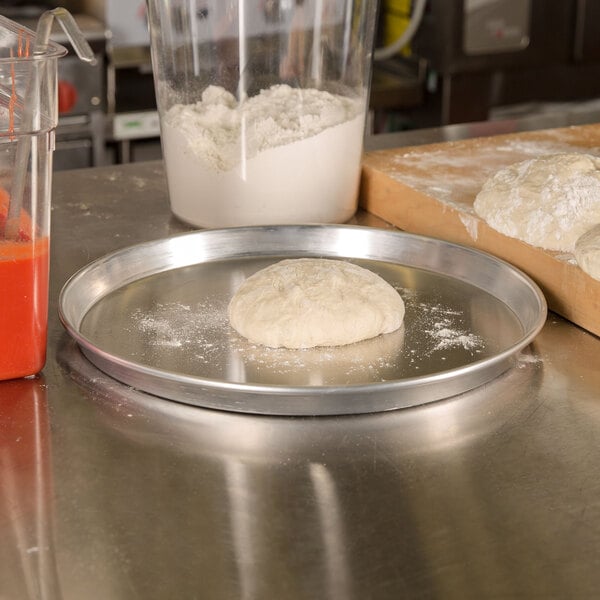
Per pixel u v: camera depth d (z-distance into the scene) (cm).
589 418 76
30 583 58
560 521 64
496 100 236
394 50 232
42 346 80
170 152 114
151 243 101
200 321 90
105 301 93
